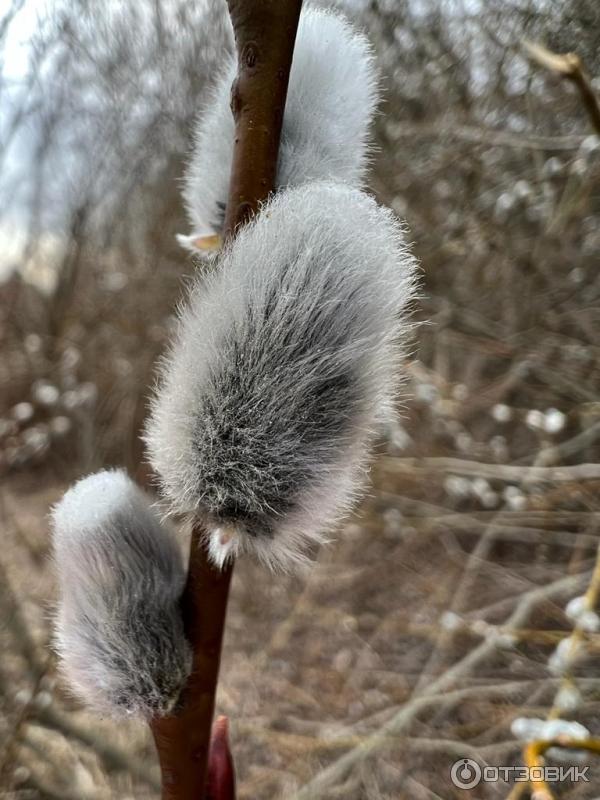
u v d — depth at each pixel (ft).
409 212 1.04
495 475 0.87
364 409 0.16
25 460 1.39
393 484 1.02
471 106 1.00
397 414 0.19
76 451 1.41
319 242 0.15
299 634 0.93
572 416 0.90
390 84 1.01
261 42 0.17
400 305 0.16
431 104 1.03
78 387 1.39
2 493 1.19
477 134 0.88
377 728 0.75
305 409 0.15
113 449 1.38
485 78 0.99
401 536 1.04
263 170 0.17
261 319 0.15
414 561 1.02
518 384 0.98
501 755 0.67
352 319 0.15
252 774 0.73
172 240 1.38
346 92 0.19
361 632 0.92
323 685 0.84
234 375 0.15
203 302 0.16
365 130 0.20
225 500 0.16
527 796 0.61
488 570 0.93
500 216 0.95
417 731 0.74
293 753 0.75
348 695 0.82
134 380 1.34
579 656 0.55
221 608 0.19
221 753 0.23
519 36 0.88
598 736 0.61
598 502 0.85
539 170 0.87
